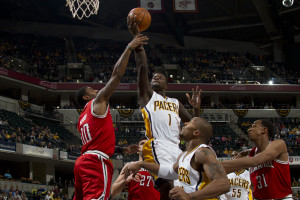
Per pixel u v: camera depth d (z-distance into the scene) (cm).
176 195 334
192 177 381
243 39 4959
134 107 3747
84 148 482
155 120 521
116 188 583
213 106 3847
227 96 4116
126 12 4528
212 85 3922
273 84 3991
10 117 3038
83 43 4444
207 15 4572
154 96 532
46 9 4391
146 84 527
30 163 2828
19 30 4384
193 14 4581
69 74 3972
